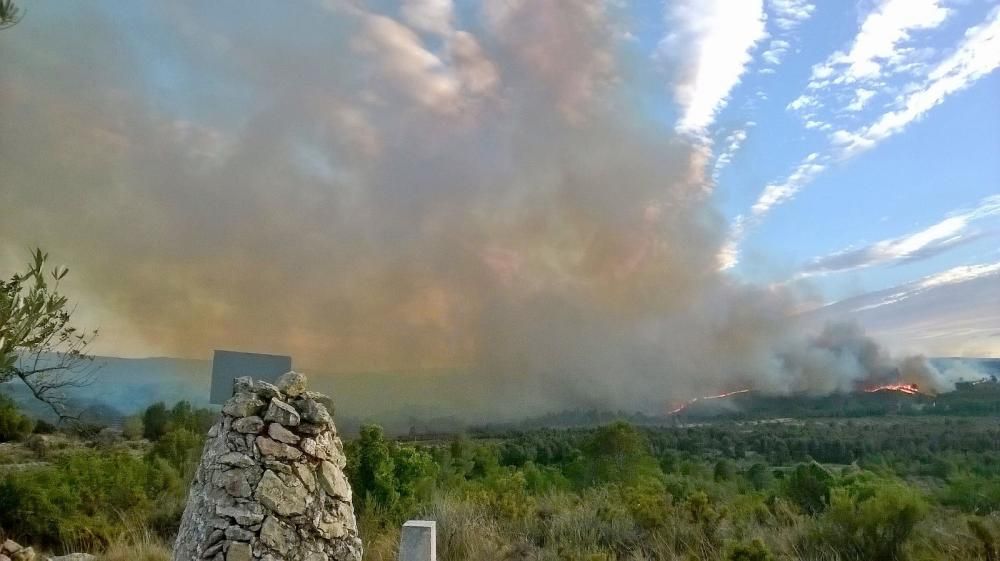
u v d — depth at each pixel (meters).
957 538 9.08
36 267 7.69
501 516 12.16
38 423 16.92
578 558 9.34
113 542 10.80
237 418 5.14
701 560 9.27
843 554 9.08
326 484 5.23
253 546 4.71
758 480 19.08
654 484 15.47
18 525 11.16
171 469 14.98
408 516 11.44
